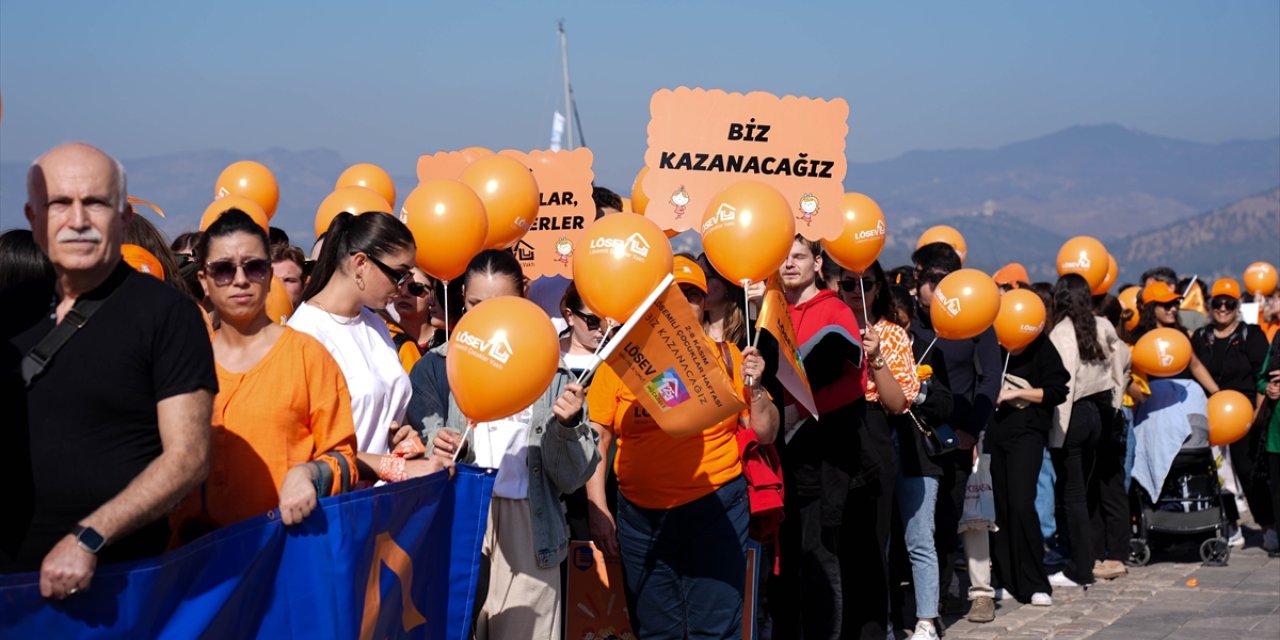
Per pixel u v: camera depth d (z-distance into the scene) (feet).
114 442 11.84
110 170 11.92
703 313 21.61
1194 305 51.21
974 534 29.99
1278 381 39.14
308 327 17.31
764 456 21.17
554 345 16.37
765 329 20.90
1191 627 29.81
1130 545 37.86
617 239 17.58
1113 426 36.11
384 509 15.39
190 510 14.40
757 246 19.44
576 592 21.38
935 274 28.68
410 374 19.43
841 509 23.47
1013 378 31.65
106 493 11.75
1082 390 34.22
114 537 11.25
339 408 15.11
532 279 26.86
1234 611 31.71
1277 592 34.12
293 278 21.80
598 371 19.94
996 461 32.30
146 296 12.07
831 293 23.45
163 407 11.93
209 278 14.58
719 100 22.85
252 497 14.44
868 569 24.84
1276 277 60.34
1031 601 32.40
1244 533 45.83
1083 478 34.83
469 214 20.80
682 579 19.51
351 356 17.39
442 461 16.96
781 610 24.00
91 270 11.94
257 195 31.40
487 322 16.17
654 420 19.35
